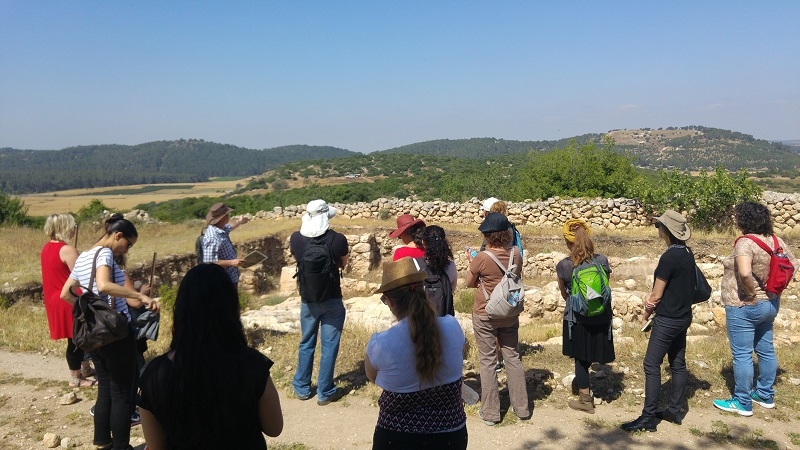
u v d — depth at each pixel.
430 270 4.89
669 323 4.64
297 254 5.20
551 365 6.41
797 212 18.30
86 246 16.20
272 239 20.06
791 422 4.84
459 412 2.84
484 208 6.55
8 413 5.21
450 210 23.64
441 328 2.82
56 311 5.54
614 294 10.51
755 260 4.78
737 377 4.98
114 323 3.81
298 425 4.93
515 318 4.91
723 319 8.66
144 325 4.70
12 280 11.05
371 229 22.31
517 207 22.50
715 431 4.68
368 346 2.88
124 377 4.09
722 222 19.06
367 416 5.09
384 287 2.83
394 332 2.79
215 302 2.17
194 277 2.20
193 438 2.15
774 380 5.30
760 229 4.81
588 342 4.91
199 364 2.10
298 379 5.46
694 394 5.46
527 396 5.20
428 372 2.67
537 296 10.70
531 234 20.52
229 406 2.13
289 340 7.36
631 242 18.64
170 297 9.15
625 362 6.38
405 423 2.75
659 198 20.17
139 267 13.63
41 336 7.64
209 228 6.35
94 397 5.61
